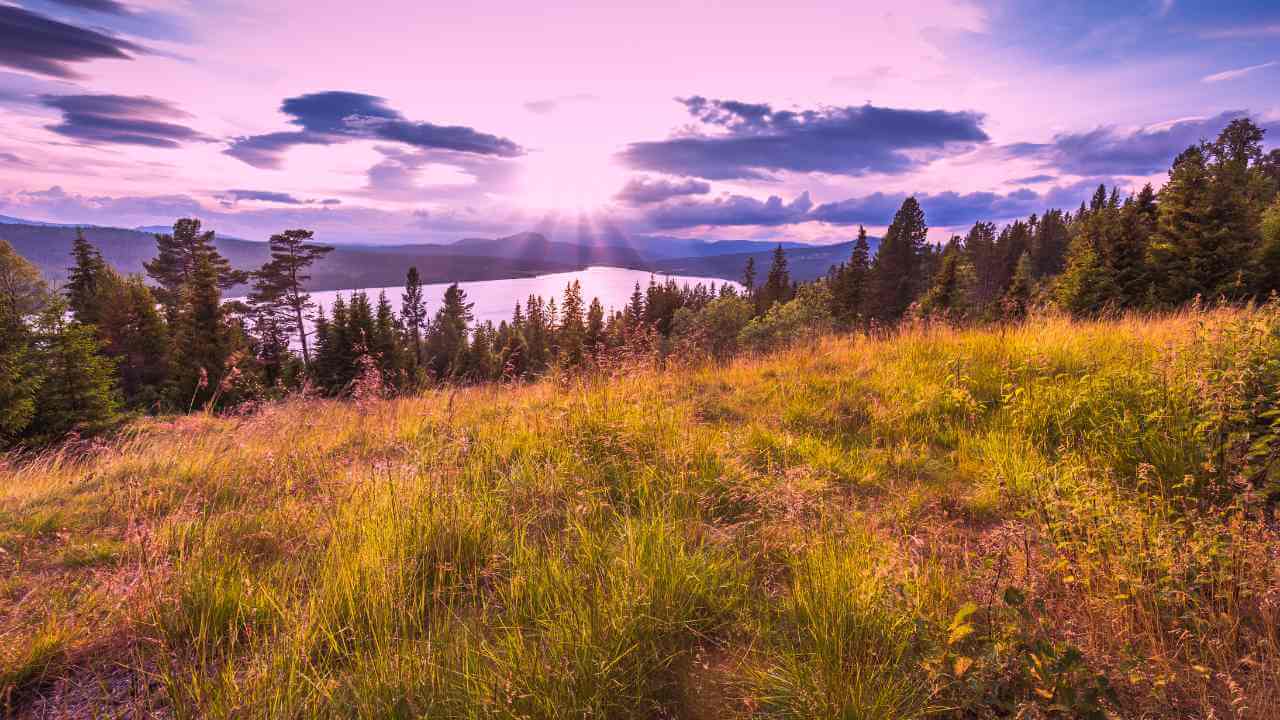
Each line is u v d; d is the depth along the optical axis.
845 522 3.73
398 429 6.36
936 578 2.88
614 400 6.37
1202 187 23.36
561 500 4.34
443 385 8.66
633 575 2.97
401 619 2.77
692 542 3.59
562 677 2.32
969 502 4.22
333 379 37.09
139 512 4.23
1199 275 22.61
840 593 2.76
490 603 3.13
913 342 9.36
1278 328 4.58
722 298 38.38
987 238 94.25
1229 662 2.40
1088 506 3.27
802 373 8.54
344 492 4.19
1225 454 3.66
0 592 3.29
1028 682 2.18
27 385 17.86
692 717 2.32
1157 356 5.35
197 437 6.48
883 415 6.29
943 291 46.81
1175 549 2.97
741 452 5.00
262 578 3.15
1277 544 2.71
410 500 3.88
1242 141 52.91
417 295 93.00
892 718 2.15
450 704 2.29
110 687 2.53
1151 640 2.46
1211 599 2.72
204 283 31.69
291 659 2.42
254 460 5.52
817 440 5.72
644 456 4.97
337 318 39.06
